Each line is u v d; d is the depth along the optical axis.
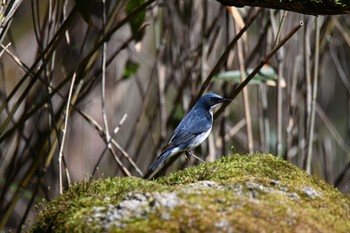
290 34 8.42
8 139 11.98
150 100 13.56
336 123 18.80
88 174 15.32
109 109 15.02
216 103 10.84
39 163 11.05
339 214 6.34
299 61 12.23
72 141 15.39
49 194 10.80
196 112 10.75
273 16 10.64
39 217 6.51
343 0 6.80
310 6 6.95
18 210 14.84
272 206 6.00
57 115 10.26
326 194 6.67
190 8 11.71
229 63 11.58
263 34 11.22
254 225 5.71
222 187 6.48
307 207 6.27
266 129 11.84
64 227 6.02
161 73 11.96
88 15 9.04
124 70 11.60
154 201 5.92
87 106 14.84
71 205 6.36
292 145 12.12
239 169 7.06
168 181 7.27
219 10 11.38
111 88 15.15
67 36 10.16
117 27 8.99
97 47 9.08
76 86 9.98
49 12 9.65
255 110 16.86
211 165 7.43
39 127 12.34
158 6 11.71
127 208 5.92
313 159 15.07
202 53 11.11
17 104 9.50
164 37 11.88
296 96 12.11
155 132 13.69
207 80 9.20
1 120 14.64
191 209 5.80
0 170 12.39
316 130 14.97
